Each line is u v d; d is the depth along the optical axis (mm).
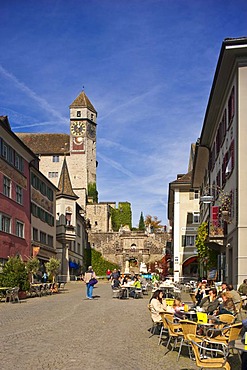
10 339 14156
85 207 103438
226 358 9516
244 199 24125
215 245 33156
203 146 39625
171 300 17906
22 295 32094
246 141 24328
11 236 40938
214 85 28141
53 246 59344
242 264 23828
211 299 16547
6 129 38938
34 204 49594
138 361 11328
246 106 24406
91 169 105875
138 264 97875
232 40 23672
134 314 21828
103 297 33844
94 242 99250
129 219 115062
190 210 56562
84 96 106812
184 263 55719
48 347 12867
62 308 24609
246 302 20344
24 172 45906
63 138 106625
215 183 35031
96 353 12156
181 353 12406
